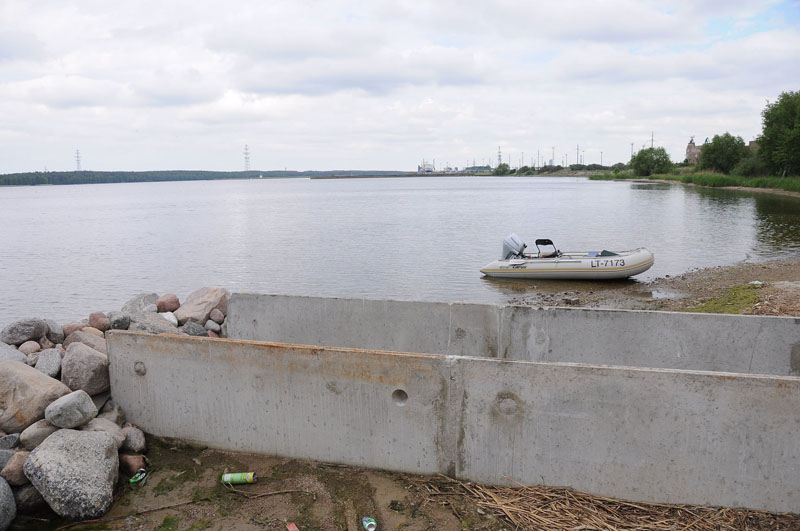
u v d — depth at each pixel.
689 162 144.25
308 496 4.63
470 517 4.32
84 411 4.90
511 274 20.11
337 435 5.06
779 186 63.56
